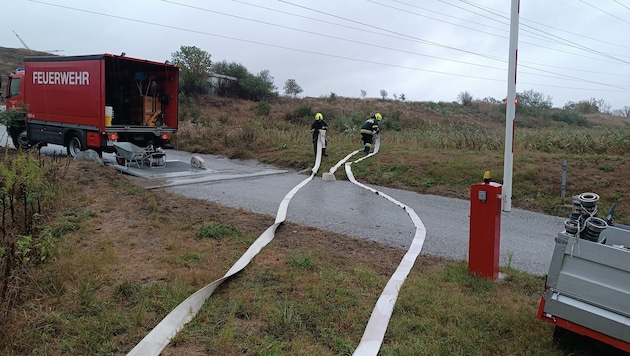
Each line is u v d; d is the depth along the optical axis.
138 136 12.12
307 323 3.58
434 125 28.66
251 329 3.45
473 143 14.30
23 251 4.36
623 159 10.59
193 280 4.26
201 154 15.92
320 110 33.22
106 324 3.42
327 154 14.40
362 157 13.70
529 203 9.14
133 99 12.77
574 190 9.38
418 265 5.14
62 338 3.25
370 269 4.82
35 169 7.00
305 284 4.28
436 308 3.88
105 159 13.12
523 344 3.39
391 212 7.89
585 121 40.78
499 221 4.73
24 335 3.21
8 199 5.97
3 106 16.42
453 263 5.21
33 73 12.56
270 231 5.97
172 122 12.89
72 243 5.12
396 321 3.67
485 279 4.62
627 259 2.92
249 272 4.55
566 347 3.36
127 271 4.45
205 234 5.67
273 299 3.96
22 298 3.79
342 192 9.70
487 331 3.58
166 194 8.24
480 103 45.91
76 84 11.33
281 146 15.44
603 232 3.68
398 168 11.83
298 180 11.12
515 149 13.45
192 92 34.47
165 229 5.82
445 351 3.23
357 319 3.67
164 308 3.70
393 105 40.66
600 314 3.03
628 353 3.22
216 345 3.18
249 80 37.91
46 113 12.27
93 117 11.01
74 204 6.62
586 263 3.12
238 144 16.12
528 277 4.85
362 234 6.38
